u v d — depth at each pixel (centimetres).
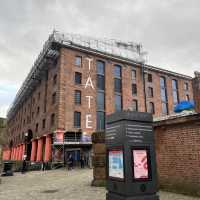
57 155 3047
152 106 4325
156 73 4578
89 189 1051
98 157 1179
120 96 3959
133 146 559
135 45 4753
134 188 534
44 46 3931
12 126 7488
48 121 3644
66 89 3384
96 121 3516
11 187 1257
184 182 859
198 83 1164
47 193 988
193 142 848
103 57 3934
